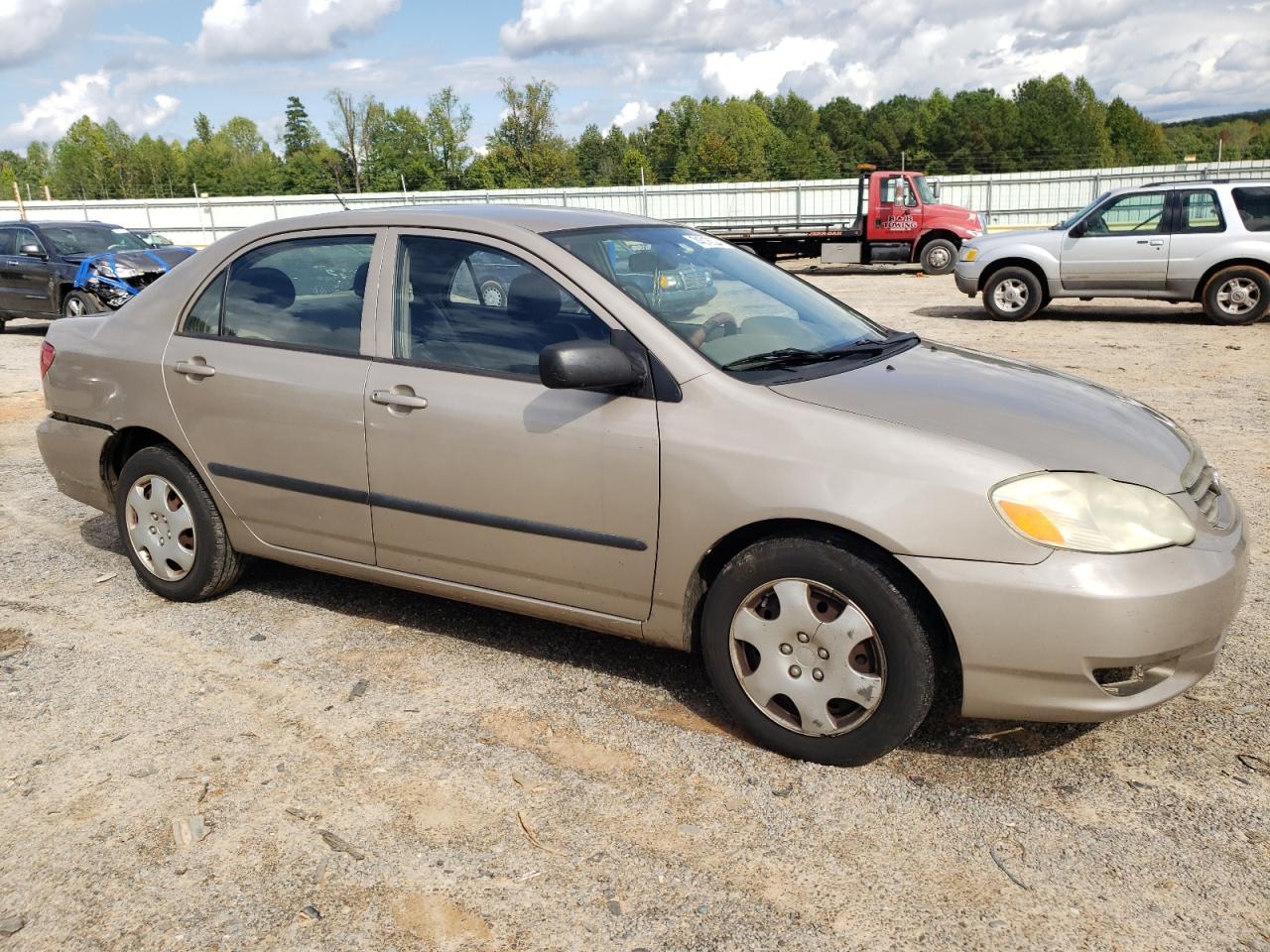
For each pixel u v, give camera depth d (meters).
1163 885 2.50
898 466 2.80
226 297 4.10
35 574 4.82
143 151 121.94
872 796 2.88
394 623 4.16
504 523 3.41
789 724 3.06
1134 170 32.22
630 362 3.11
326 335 3.80
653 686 3.58
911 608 2.81
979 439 2.84
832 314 3.93
